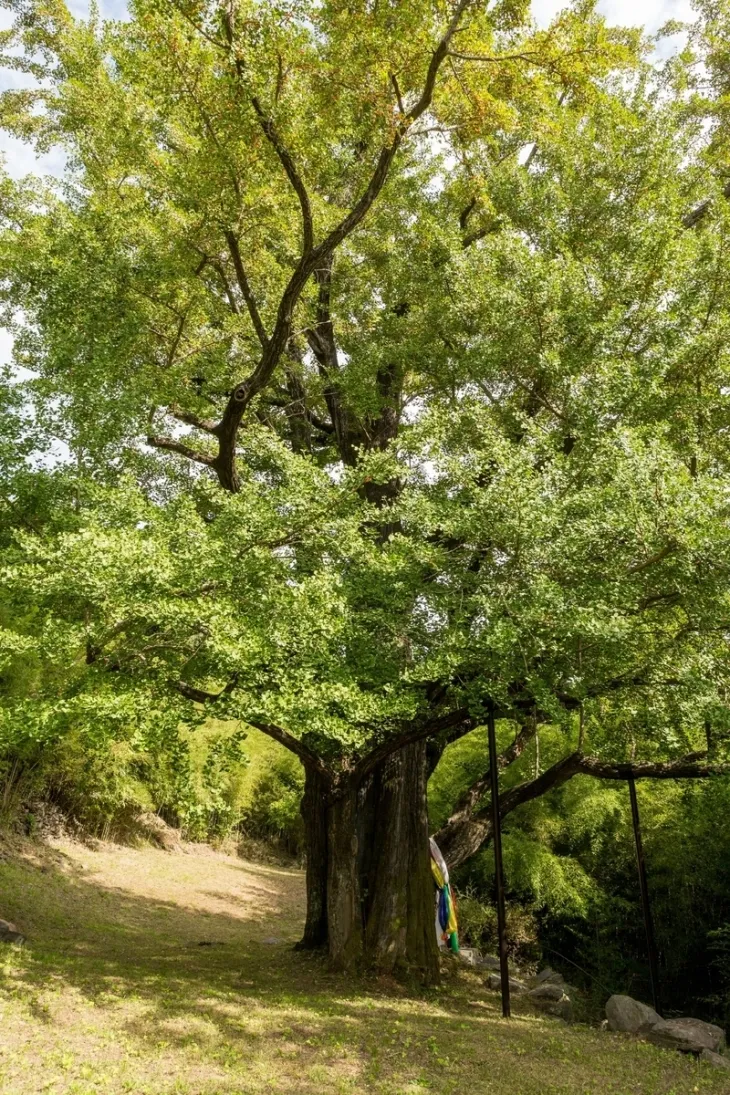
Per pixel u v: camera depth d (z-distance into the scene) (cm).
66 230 904
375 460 741
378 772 1009
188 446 980
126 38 738
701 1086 624
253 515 688
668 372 882
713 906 1053
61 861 1445
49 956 793
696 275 876
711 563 608
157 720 583
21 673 998
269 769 2289
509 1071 602
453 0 740
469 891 1290
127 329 862
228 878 1777
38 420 722
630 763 863
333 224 1012
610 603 654
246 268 973
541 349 873
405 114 771
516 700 754
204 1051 572
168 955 945
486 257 974
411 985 874
